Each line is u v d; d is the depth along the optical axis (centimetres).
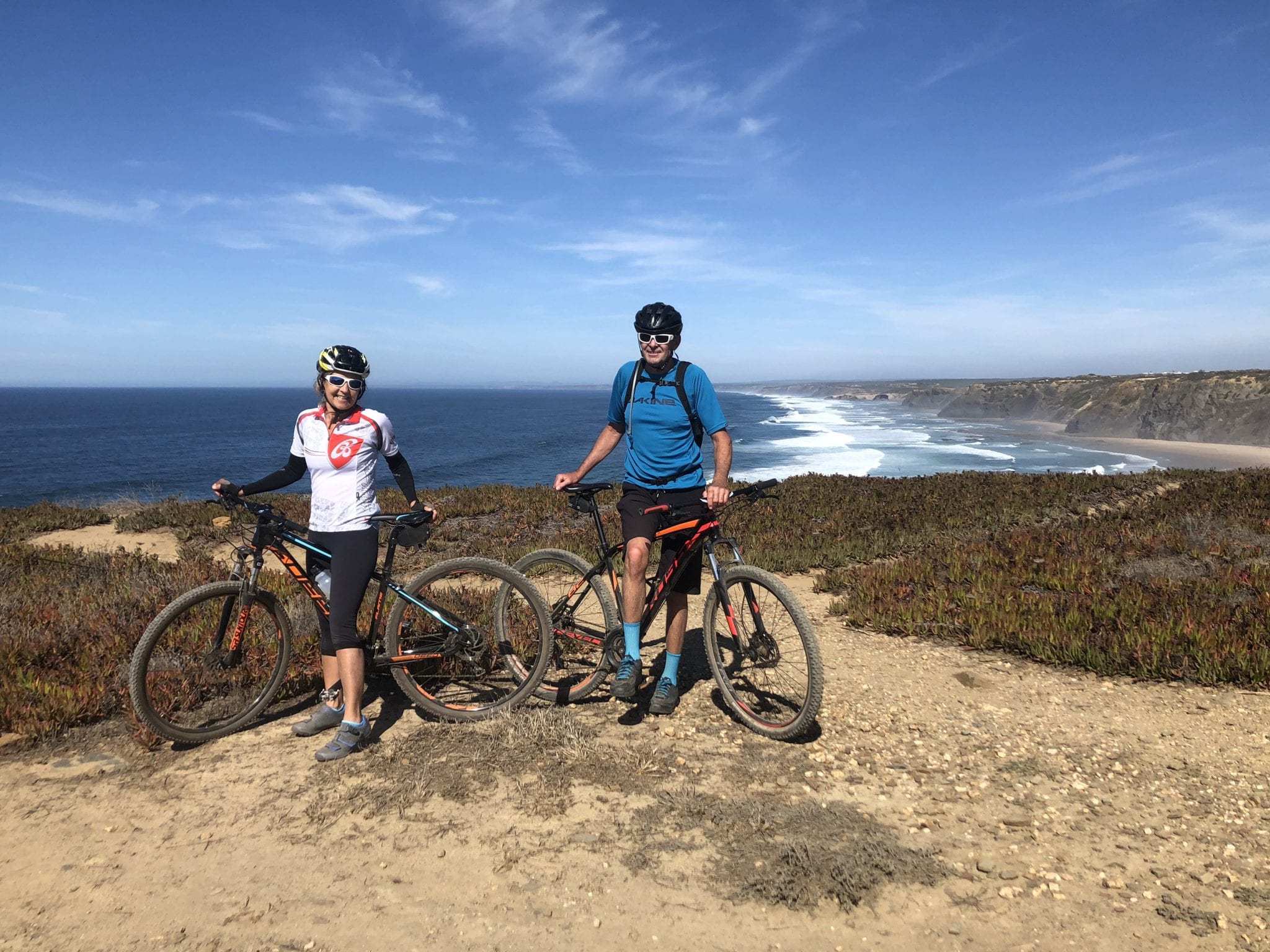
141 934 232
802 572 902
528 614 507
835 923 240
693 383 393
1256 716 413
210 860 271
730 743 379
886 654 552
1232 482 1227
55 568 795
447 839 285
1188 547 818
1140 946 227
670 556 406
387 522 385
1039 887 257
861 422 9275
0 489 4294
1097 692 461
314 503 374
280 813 305
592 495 438
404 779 332
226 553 1016
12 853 276
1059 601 634
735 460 4519
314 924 237
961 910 246
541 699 435
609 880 261
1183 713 423
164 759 355
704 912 245
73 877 261
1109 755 368
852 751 370
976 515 1165
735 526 1093
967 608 614
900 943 231
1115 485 1405
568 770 342
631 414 400
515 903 248
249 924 237
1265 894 251
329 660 386
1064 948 227
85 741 371
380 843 283
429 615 409
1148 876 264
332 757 350
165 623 363
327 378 367
